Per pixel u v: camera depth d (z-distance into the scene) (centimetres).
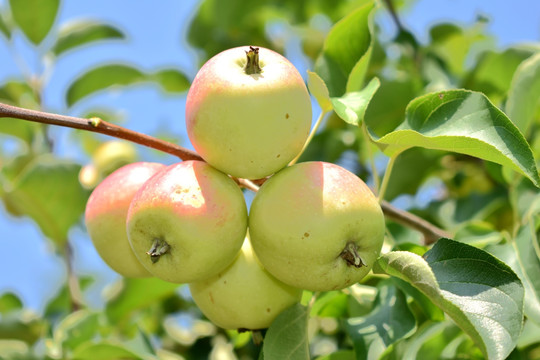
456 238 81
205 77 69
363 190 69
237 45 123
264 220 69
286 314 73
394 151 73
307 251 68
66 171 95
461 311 67
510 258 76
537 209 80
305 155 105
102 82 119
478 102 71
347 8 122
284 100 69
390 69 109
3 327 96
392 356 77
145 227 70
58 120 71
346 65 79
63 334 91
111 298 91
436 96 71
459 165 102
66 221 99
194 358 97
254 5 115
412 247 77
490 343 67
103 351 85
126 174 74
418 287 69
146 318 108
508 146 69
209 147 69
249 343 93
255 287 73
